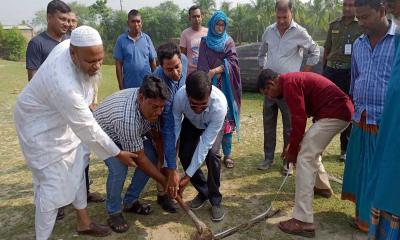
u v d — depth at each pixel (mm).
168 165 3039
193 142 3357
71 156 2904
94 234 3225
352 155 3266
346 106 3104
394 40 2689
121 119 2861
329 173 4395
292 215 3459
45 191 2818
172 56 2953
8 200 3926
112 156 2912
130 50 4656
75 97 2619
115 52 4734
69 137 2881
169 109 3020
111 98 3008
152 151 3373
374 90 2936
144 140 3354
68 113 2646
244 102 8352
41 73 2684
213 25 4242
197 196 3691
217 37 4277
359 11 2820
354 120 3123
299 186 3148
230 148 4617
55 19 3352
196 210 3627
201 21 5188
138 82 4691
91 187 4172
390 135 2201
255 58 9133
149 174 3100
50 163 2805
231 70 4270
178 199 3094
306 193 3135
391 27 2816
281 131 6051
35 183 2928
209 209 3650
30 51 3320
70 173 2902
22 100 2764
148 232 3289
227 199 3844
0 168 4816
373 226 2465
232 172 4504
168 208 3600
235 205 3725
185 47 5203
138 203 3553
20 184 4328
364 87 3004
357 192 3209
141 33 4816
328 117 3096
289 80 3123
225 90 4305
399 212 2182
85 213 3201
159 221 3461
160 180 3105
